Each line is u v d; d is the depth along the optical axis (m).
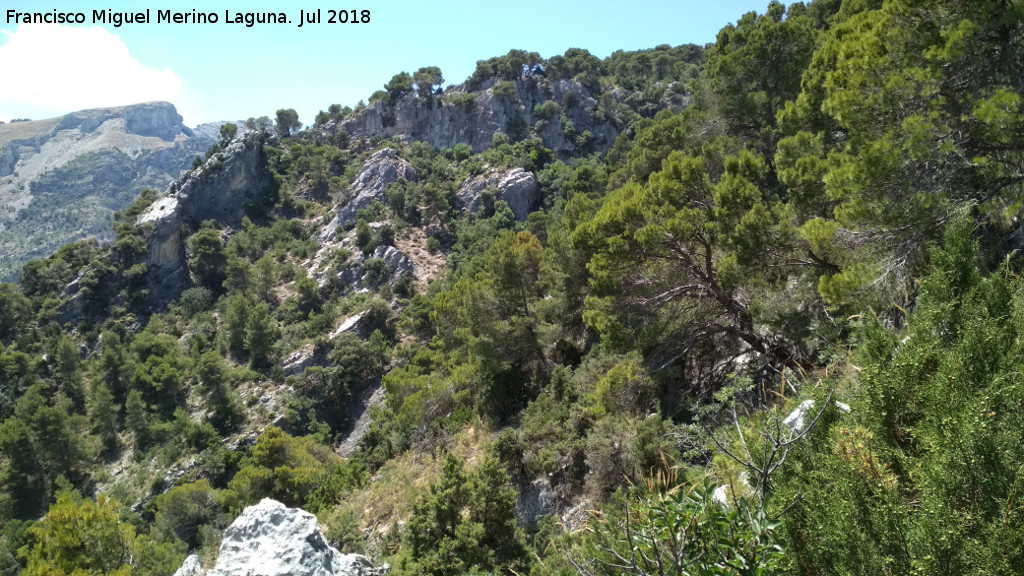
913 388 3.95
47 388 65.94
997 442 3.09
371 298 73.31
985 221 8.88
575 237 17.36
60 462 54.28
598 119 111.88
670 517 3.56
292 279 81.25
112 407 59.16
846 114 10.44
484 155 102.56
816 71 16.23
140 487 51.81
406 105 117.38
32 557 16.94
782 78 24.97
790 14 31.98
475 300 24.42
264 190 97.31
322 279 78.75
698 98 30.14
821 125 15.88
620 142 71.19
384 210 89.62
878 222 9.96
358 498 20.03
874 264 9.96
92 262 82.38
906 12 10.11
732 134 26.98
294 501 31.05
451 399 26.30
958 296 4.70
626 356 15.58
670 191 16.08
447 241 84.94
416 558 12.84
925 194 9.25
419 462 21.16
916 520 3.07
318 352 66.19
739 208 14.02
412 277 76.19
